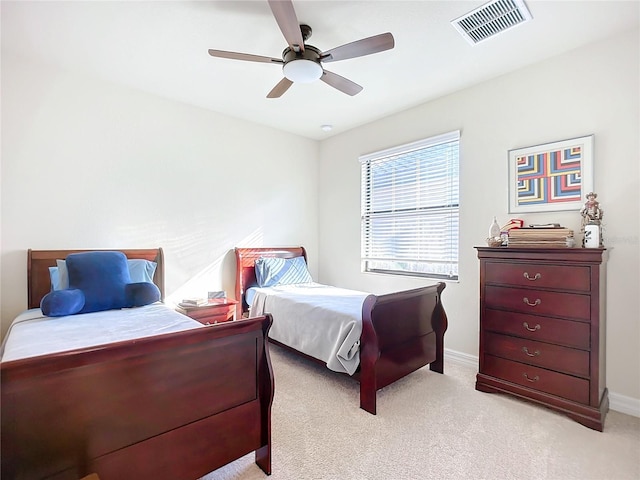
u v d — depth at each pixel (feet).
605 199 7.27
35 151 8.45
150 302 8.34
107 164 9.55
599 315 6.42
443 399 7.50
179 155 10.96
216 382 4.54
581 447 5.76
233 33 7.19
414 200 11.37
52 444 3.34
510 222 8.14
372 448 5.71
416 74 8.93
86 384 3.53
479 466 5.26
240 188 12.56
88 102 9.21
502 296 7.69
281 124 13.07
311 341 8.36
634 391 6.89
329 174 14.65
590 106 7.49
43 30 7.06
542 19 6.61
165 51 7.91
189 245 11.24
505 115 8.91
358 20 6.64
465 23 6.75
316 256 15.07
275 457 5.46
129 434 3.81
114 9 6.37
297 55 6.64
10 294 8.15
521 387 7.35
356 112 11.77
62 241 8.84
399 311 7.72
